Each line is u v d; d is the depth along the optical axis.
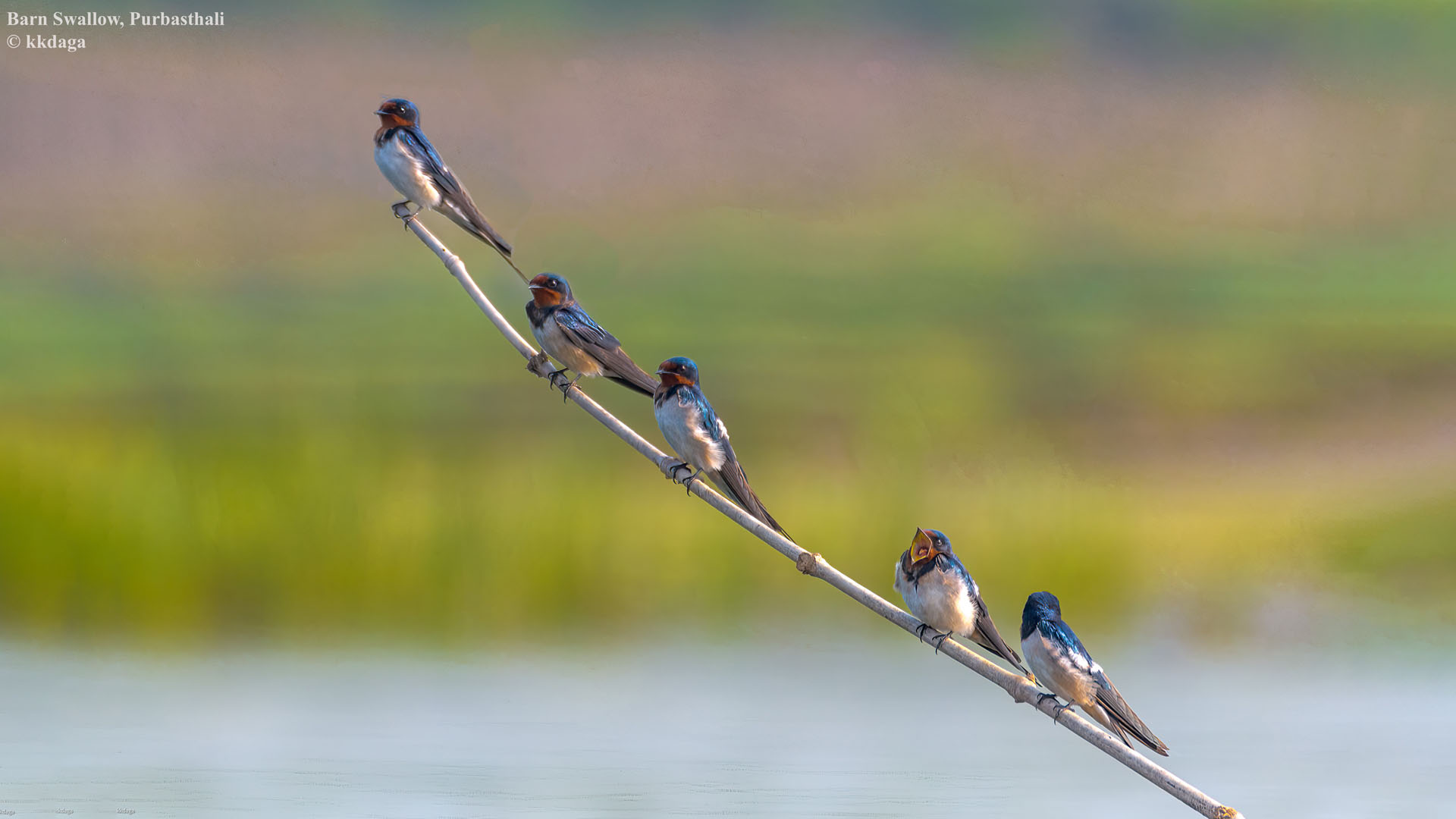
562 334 11.37
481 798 12.32
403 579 17.45
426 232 11.87
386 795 12.15
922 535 9.77
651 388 11.37
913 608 9.79
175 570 17.14
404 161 11.79
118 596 16.97
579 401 11.37
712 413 10.76
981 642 9.92
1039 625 9.80
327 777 12.48
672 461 10.69
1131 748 8.91
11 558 16.94
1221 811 8.37
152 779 12.30
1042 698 9.29
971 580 9.81
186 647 16.59
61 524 17.09
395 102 11.95
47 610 16.91
